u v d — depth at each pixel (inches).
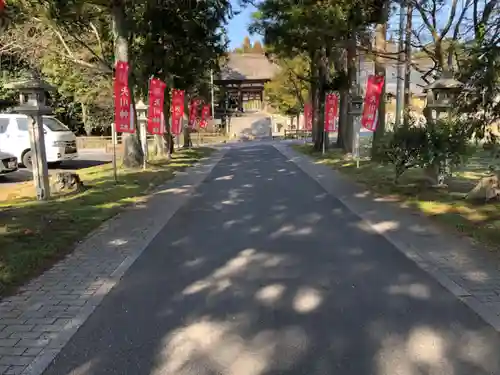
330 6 549.6
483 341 150.3
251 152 1021.2
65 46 715.4
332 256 241.4
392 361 138.7
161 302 184.1
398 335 154.7
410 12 643.5
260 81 2544.3
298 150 1045.2
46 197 398.3
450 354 142.6
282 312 173.2
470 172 558.9
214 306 179.3
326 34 593.6
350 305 178.9
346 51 823.1
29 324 166.2
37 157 392.2
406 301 182.2
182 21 725.9
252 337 154.3
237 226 308.7
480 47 347.9
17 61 1079.6
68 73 998.4
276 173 612.4
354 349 145.9
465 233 281.4
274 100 2057.1
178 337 154.9
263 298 186.4
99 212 349.1
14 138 708.0
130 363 139.5
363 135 1183.6
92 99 1300.4
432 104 424.2
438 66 574.9
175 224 316.2
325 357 141.4
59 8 566.6
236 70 2603.3
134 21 656.4
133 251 253.9
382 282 203.3
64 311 177.2
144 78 765.3
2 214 336.2
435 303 180.4
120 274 217.3
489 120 354.3
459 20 559.8
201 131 1982.0
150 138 1136.2
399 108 894.4
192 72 873.5
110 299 187.9
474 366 135.9
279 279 207.6
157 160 774.5
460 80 391.2
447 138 415.5
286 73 1598.2
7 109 1157.1
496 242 259.8
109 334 157.9
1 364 139.8
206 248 257.8
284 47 840.3
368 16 576.7
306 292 192.4
